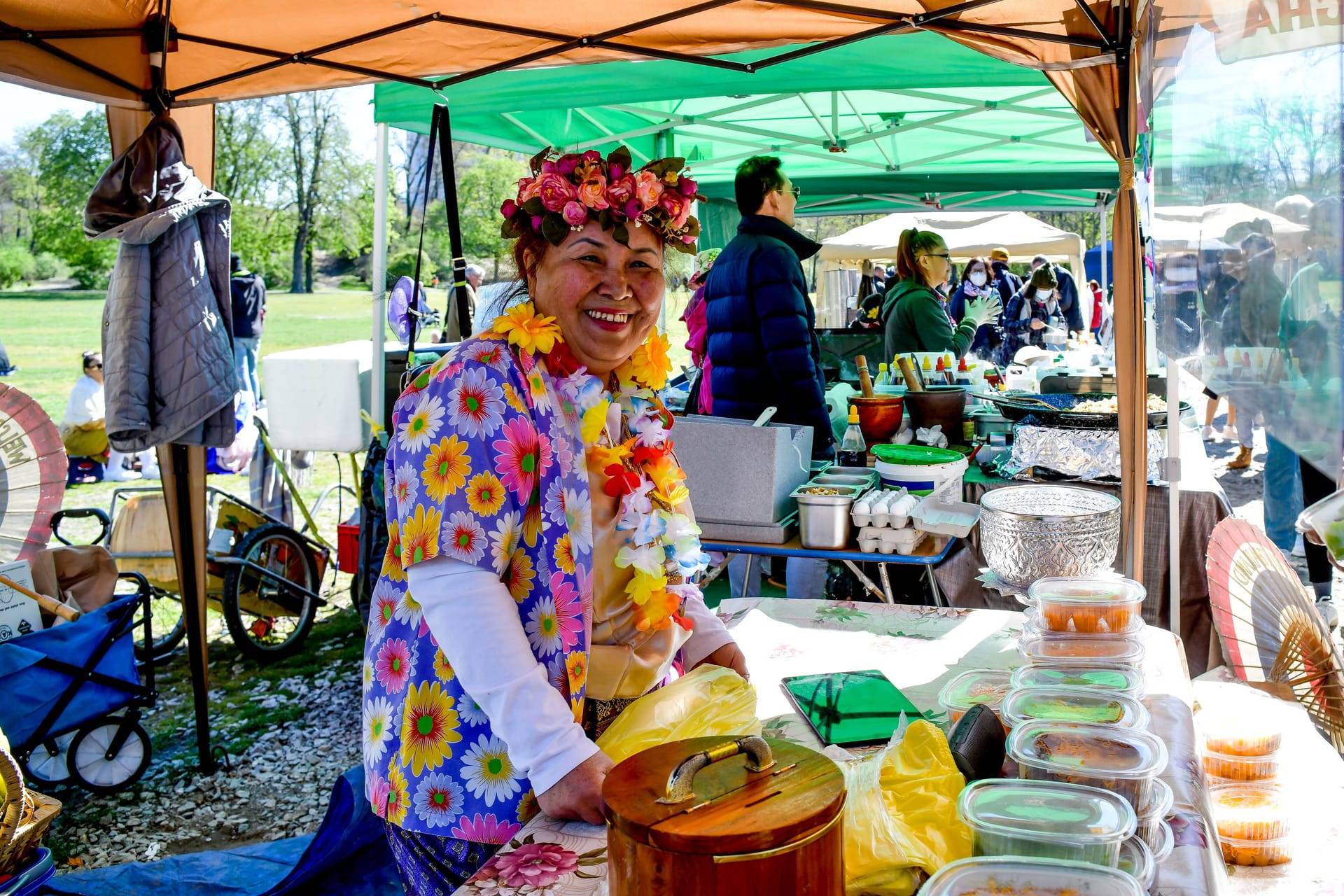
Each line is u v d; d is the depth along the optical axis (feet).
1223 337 3.73
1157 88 5.12
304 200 98.02
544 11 9.11
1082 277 36.83
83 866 9.70
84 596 11.57
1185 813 3.51
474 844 4.00
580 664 4.08
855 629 6.07
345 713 13.39
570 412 4.19
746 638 5.91
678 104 21.66
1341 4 2.71
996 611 6.39
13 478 11.29
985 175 28.27
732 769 2.98
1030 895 2.58
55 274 90.48
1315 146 2.84
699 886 2.56
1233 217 3.60
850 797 3.34
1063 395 11.07
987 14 8.81
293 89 10.45
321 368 16.75
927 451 10.19
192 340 10.12
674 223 4.37
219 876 8.98
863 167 28.53
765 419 9.91
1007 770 3.85
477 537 3.82
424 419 3.89
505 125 17.25
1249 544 7.61
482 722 4.00
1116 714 3.83
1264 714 5.43
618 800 2.79
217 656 15.69
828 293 35.70
